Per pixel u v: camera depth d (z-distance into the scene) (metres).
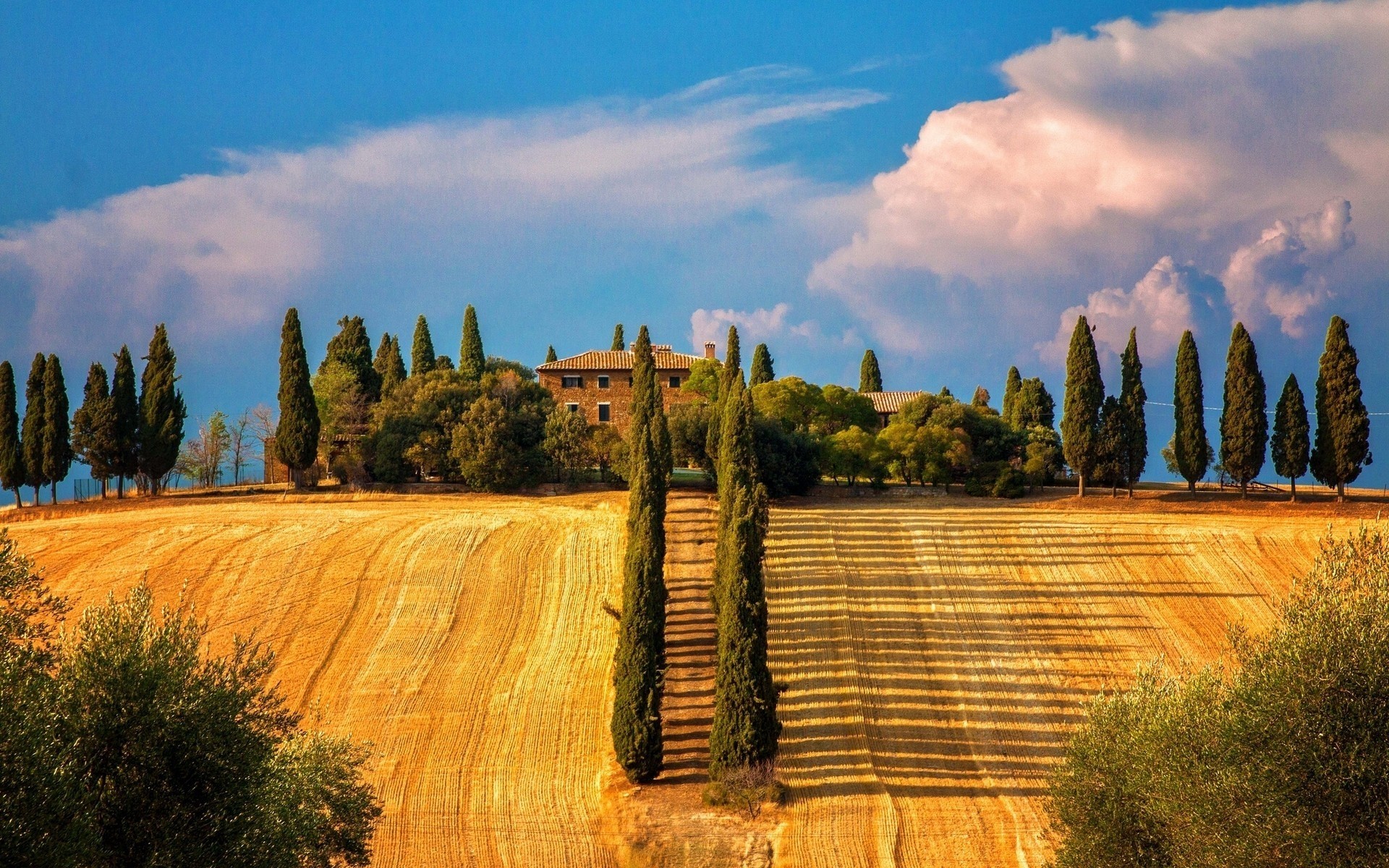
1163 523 71.44
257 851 24.69
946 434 87.12
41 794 20.17
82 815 21.02
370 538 71.69
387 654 56.81
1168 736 27.86
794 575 64.44
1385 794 22.77
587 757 48.00
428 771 46.75
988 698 51.47
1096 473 81.44
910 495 85.00
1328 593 25.64
